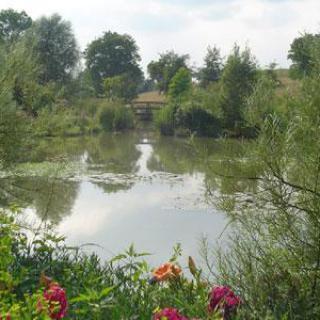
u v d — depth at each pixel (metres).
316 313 2.96
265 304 3.07
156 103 58.53
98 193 15.55
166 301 3.24
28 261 3.82
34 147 8.51
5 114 7.40
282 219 3.12
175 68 67.44
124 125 46.69
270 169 3.15
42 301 2.53
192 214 12.43
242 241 3.35
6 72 7.55
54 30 51.22
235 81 30.23
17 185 9.15
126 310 3.01
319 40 3.39
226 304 2.93
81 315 3.01
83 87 52.50
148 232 10.54
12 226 3.54
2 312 2.54
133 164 23.67
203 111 35.62
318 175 3.11
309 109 3.14
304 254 3.08
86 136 39.19
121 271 3.72
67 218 11.69
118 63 82.19
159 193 15.77
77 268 3.61
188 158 26.22
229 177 3.29
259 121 3.21
